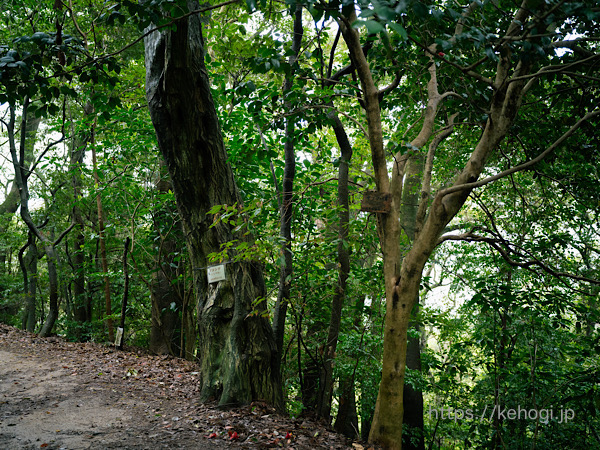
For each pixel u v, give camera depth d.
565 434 8.09
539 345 7.68
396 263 4.68
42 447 4.26
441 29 4.26
